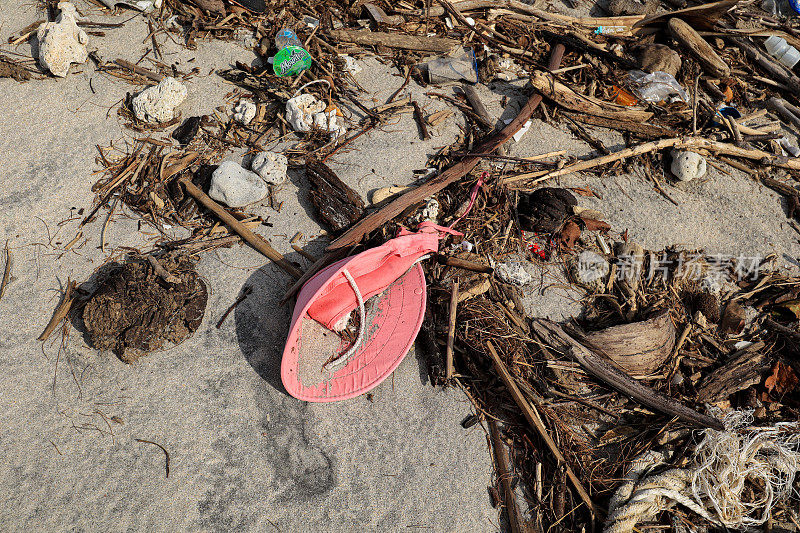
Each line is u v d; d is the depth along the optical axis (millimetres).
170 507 820
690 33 1424
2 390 865
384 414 921
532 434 922
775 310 1104
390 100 1254
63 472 824
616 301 1060
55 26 1130
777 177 1314
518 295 1049
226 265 1003
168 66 1208
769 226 1227
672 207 1216
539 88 1270
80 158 1075
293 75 1214
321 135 1160
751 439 935
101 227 1013
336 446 889
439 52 1341
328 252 1006
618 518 854
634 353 984
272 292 989
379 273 995
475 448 911
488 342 966
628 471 901
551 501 877
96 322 895
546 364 969
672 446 934
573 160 1233
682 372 1015
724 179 1279
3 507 795
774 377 1003
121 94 1160
